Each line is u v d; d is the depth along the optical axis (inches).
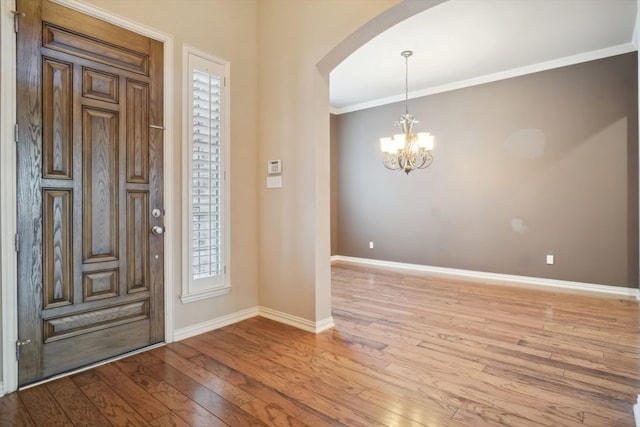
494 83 191.9
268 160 124.6
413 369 86.6
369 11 97.5
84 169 84.8
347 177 256.7
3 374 73.6
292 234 118.2
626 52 158.1
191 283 107.3
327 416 67.1
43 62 78.0
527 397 74.1
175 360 90.7
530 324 120.3
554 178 176.4
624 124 159.5
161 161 99.9
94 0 86.0
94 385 77.9
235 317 120.8
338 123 260.1
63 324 82.1
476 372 85.2
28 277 76.7
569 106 171.5
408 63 175.2
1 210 72.7
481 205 198.1
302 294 115.4
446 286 178.4
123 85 91.5
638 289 157.4
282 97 120.0
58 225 80.9
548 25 138.5
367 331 113.2
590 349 99.3
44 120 78.2
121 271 92.0
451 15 130.3
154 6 97.8
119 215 91.4
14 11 73.5
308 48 112.3
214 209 113.8
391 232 234.5
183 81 104.7
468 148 201.6
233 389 76.8
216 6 113.8
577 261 171.3
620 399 73.2
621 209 160.9
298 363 89.6
